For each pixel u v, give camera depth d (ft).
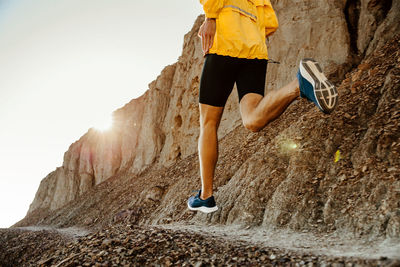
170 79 73.97
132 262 8.29
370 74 21.08
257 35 7.84
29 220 95.04
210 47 7.60
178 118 59.62
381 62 22.22
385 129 14.87
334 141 17.72
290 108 31.73
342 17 34.45
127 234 10.26
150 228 11.23
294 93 5.73
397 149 13.37
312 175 16.17
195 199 9.29
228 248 8.77
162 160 59.88
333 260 6.57
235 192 20.53
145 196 43.34
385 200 10.92
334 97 5.33
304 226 13.19
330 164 16.24
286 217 14.48
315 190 15.02
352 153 15.96
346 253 7.88
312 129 19.70
